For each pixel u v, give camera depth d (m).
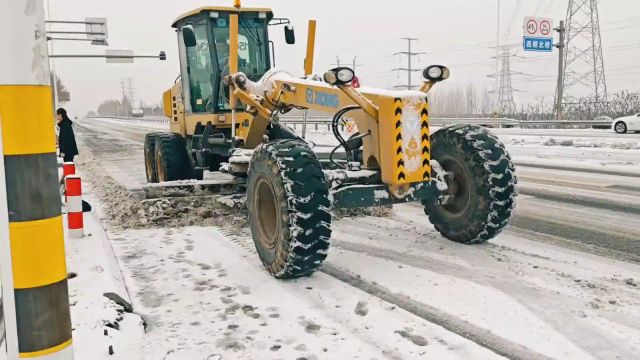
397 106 4.15
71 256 4.59
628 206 7.05
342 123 5.93
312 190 3.93
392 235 5.48
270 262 4.22
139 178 11.27
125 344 3.06
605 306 3.52
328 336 3.15
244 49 7.57
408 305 3.61
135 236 5.62
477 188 4.72
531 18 31.19
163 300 3.81
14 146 1.68
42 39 1.71
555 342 3.03
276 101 5.69
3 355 2.68
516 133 25.16
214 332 3.25
